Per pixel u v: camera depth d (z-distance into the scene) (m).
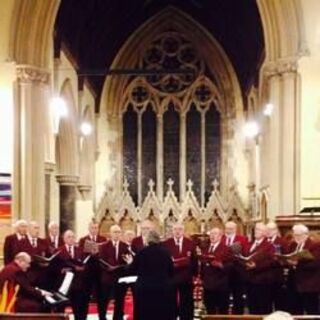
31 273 11.57
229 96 29.92
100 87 29.23
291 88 15.16
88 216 26.25
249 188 27.94
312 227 12.47
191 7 29.41
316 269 10.86
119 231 12.59
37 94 16.22
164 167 30.34
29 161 15.96
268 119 19.44
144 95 30.48
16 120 15.91
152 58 30.31
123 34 29.45
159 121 30.41
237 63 29.34
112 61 29.64
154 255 10.19
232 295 12.33
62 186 23.72
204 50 30.14
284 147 15.20
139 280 10.14
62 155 23.58
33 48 16.08
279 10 15.30
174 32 30.20
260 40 22.62
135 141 30.33
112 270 12.28
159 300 10.05
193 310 12.00
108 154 29.72
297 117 15.17
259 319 6.98
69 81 22.25
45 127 16.55
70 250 12.33
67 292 11.40
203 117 30.28
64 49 21.14
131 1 27.52
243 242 11.84
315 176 15.14
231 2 25.94
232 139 29.72
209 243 12.73
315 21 15.08
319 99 15.12
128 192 27.89
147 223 12.32
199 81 30.33
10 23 15.88
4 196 15.86
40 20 16.11
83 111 25.44
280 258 10.73
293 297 11.28
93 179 27.38
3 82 15.93
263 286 11.42
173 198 27.48
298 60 15.14
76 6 21.88
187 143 30.42
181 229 11.87
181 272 11.65
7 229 15.73
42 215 16.34
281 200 15.27
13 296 9.54
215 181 27.84
